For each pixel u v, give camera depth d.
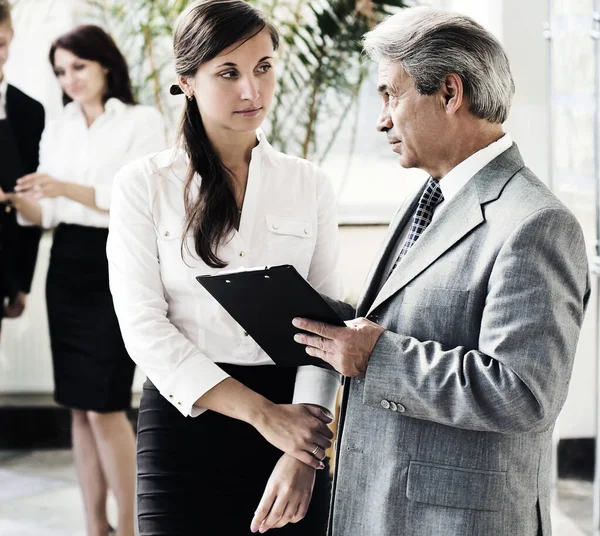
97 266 3.46
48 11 4.38
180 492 1.82
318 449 1.75
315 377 1.85
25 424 4.56
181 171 1.86
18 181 3.37
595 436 3.48
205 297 1.84
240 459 1.84
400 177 4.66
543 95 3.82
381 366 1.49
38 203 3.74
